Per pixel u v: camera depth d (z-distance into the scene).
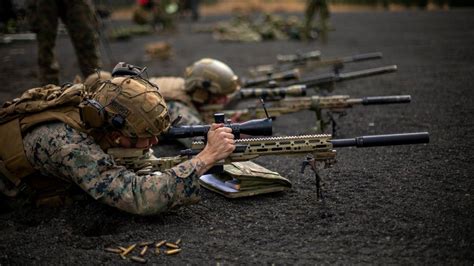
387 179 4.65
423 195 4.23
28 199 4.25
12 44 17.17
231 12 37.03
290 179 4.85
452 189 4.32
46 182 4.16
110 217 4.07
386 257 3.32
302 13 31.05
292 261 3.34
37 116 3.86
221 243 3.62
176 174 3.76
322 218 3.92
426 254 3.32
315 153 4.00
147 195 3.70
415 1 31.25
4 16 10.42
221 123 3.93
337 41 16.44
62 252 3.61
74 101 3.87
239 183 4.36
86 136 3.83
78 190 4.32
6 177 4.13
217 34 20.81
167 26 22.64
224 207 4.23
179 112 5.57
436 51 12.93
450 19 21.70
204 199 4.43
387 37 16.58
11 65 13.09
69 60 13.91
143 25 23.31
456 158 5.08
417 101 7.74
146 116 3.73
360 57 9.12
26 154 3.87
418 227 3.67
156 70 12.38
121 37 19.92
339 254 3.39
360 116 7.18
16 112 3.92
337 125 6.84
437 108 7.21
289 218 3.96
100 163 3.76
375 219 3.84
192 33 22.41
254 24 20.34
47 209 4.25
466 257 3.26
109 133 3.88
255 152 3.96
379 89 8.87
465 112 6.87
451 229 3.62
